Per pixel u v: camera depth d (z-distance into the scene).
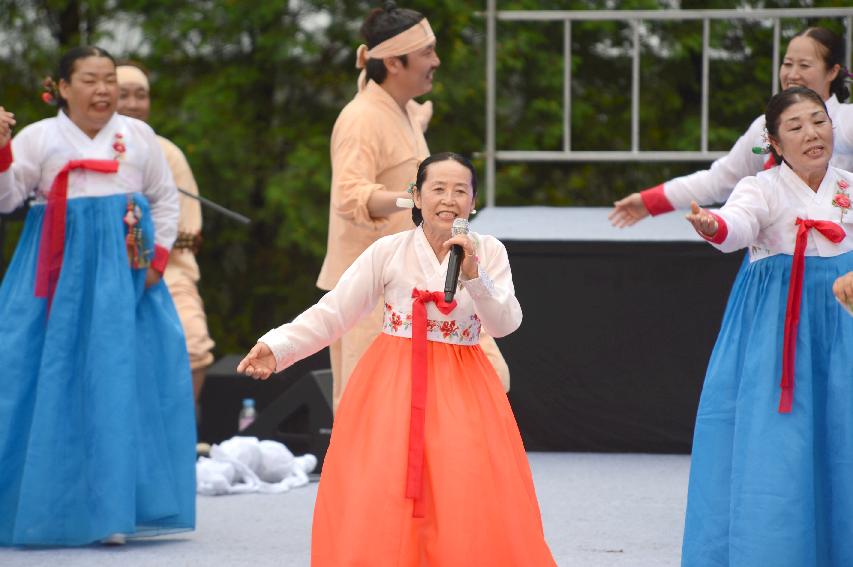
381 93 14.41
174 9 35.09
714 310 18.67
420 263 10.79
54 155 14.55
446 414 10.38
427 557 10.09
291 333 10.76
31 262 14.62
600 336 18.86
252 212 35.72
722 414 11.59
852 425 11.12
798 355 11.25
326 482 10.51
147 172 14.92
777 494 10.98
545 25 33.69
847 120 13.16
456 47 32.84
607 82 34.53
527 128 34.06
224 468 17.30
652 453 18.92
